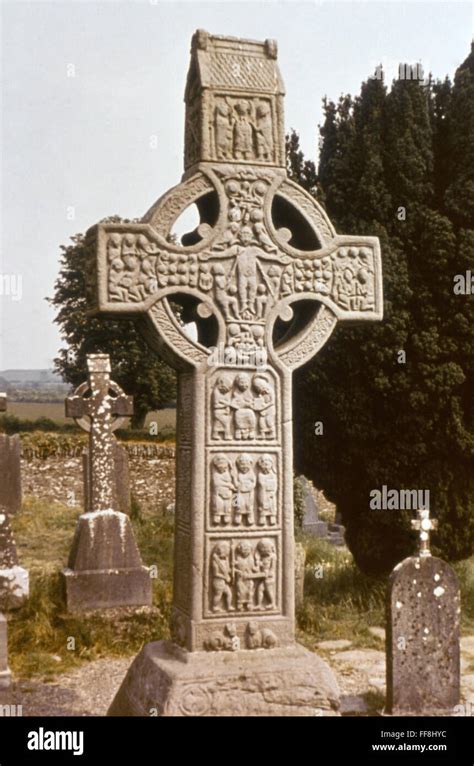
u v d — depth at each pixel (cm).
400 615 598
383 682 721
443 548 951
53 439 2062
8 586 923
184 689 490
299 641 839
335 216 979
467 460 935
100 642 838
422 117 948
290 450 537
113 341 3294
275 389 537
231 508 522
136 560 966
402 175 937
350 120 995
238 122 531
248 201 531
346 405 952
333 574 1051
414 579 602
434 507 939
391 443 947
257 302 532
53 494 1994
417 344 909
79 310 3353
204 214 563
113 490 988
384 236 927
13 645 818
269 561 527
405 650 596
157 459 1986
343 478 984
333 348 952
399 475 945
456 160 930
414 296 921
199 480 517
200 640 512
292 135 1055
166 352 522
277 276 537
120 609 945
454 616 608
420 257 925
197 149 532
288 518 534
